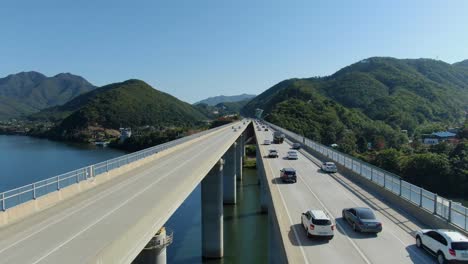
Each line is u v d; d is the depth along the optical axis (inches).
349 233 1018.7
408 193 1247.5
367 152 5108.3
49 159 5270.7
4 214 786.2
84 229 751.7
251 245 1908.2
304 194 1470.2
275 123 6166.3
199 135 3073.3
